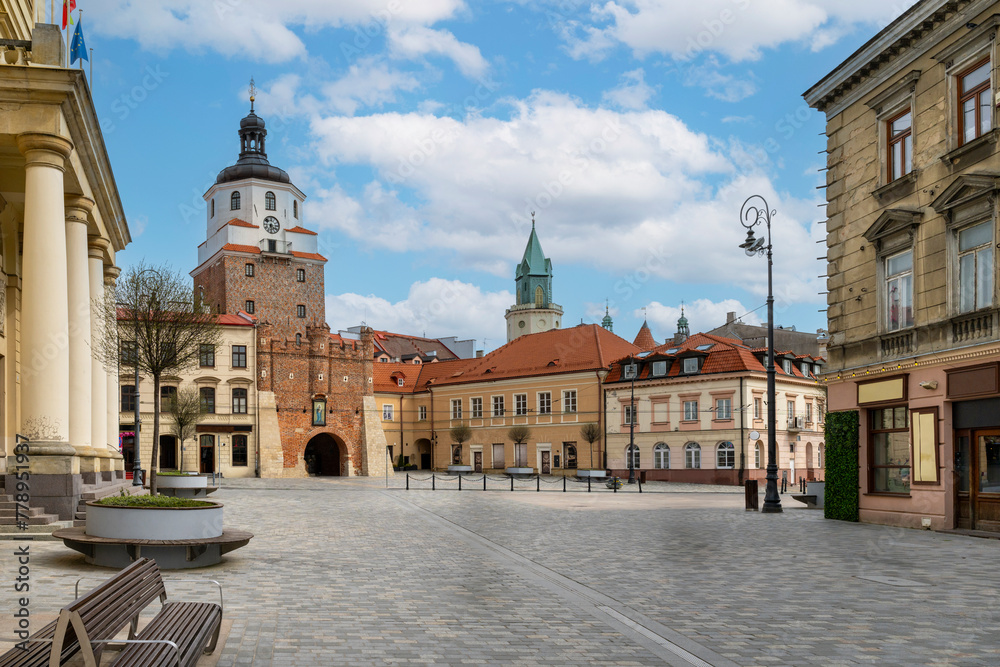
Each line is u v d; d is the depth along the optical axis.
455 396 77.44
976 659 7.57
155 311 24.91
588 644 8.11
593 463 65.62
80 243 20.89
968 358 18.92
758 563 14.13
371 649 7.77
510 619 9.30
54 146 17.08
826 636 8.48
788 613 9.67
